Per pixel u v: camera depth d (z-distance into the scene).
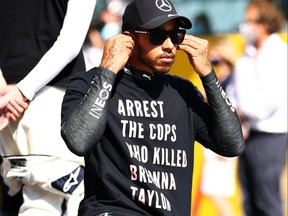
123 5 17.77
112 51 8.51
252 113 15.59
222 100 8.91
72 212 9.86
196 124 8.99
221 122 8.91
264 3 15.73
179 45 8.85
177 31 8.67
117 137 8.55
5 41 9.91
